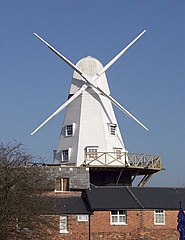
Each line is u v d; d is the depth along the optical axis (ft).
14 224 118.93
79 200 168.45
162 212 164.04
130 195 169.17
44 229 132.36
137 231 160.35
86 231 157.99
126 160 193.47
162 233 162.40
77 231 157.48
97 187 174.40
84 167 181.16
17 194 116.88
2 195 115.96
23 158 125.29
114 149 203.31
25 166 124.67
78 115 206.90
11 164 119.96
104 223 159.02
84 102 208.74
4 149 125.90
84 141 201.46
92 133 203.21
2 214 114.83
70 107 210.18
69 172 179.01
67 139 206.08
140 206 161.79
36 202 121.39
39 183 129.59
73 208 160.97
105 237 158.40
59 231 155.84
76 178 178.70
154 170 200.03
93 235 157.79
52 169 177.78
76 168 179.93
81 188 177.68
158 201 167.12
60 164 196.24
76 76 215.10
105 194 168.14
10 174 118.21
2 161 119.96
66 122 209.15
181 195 174.50
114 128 208.85
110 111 211.20
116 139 207.41
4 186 116.67
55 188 176.55
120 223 160.35
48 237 154.40
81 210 160.15
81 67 214.69
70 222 157.38
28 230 122.72
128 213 160.86
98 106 208.85
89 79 211.82
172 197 171.63
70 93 214.48
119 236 159.22
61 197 169.48
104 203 161.68
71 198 169.58
